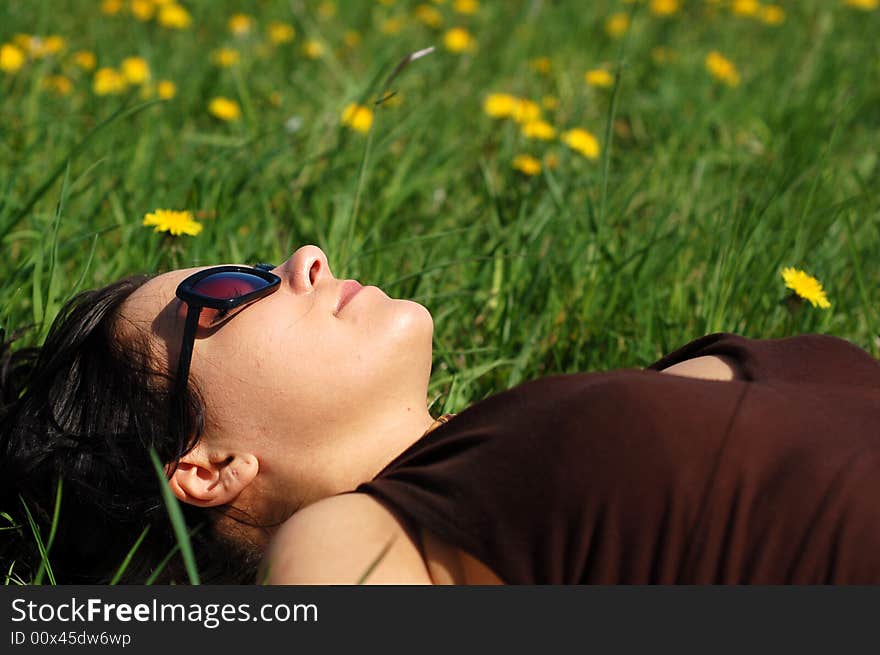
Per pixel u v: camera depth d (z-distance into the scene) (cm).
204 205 381
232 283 232
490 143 509
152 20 668
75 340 246
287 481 232
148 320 239
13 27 597
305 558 204
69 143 450
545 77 626
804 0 798
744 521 192
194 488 236
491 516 200
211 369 230
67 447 243
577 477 196
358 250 355
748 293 350
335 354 228
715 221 405
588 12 757
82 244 363
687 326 341
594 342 334
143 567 254
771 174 443
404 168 431
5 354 277
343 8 758
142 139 456
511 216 413
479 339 344
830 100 540
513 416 209
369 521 208
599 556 194
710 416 198
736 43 714
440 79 608
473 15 757
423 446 220
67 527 251
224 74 568
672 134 520
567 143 443
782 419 199
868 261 383
